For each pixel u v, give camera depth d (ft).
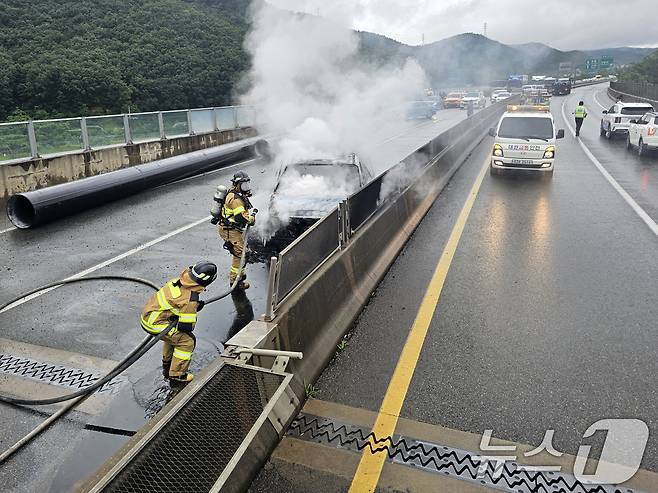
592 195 35.32
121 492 7.88
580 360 14.02
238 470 9.52
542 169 42.37
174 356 13.78
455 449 10.69
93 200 35.70
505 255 22.82
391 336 15.57
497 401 12.27
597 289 18.86
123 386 13.99
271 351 11.17
